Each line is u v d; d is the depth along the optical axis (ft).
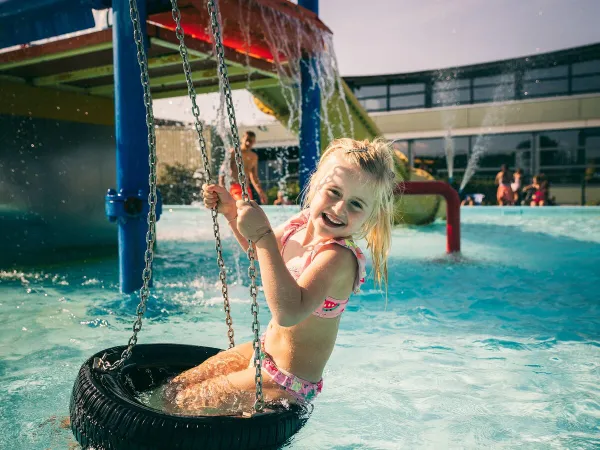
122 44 13.21
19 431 6.63
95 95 23.04
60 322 11.74
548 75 67.56
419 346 10.37
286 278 5.80
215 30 5.67
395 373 8.95
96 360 6.91
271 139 75.15
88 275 17.37
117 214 13.46
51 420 6.91
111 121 23.76
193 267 19.11
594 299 14.28
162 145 62.59
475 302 13.98
